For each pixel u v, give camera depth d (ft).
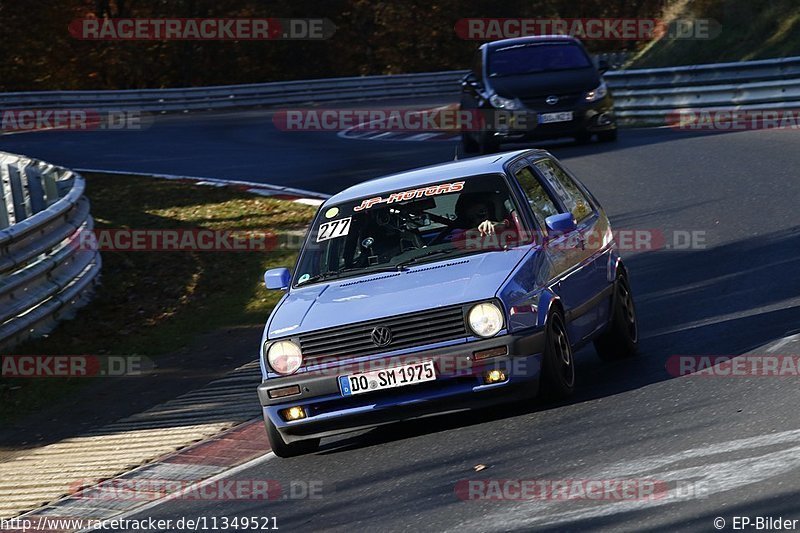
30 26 591.78
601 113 243.81
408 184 98.63
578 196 105.19
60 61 595.88
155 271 181.78
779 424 71.20
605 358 101.55
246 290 166.81
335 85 506.07
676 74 290.35
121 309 160.97
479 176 95.96
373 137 332.80
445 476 73.46
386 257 92.12
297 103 500.33
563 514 61.87
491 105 242.17
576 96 241.96
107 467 94.17
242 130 379.14
